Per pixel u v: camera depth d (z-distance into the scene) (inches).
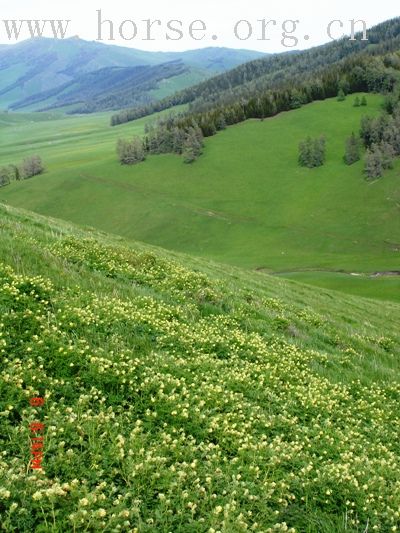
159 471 302.5
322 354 669.9
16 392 331.0
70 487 265.7
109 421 336.8
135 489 286.5
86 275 655.1
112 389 379.9
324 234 5856.3
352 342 856.3
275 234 6048.2
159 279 807.7
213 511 277.7
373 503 336.8
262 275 1950.1
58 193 7854.3
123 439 314.0
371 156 6668.3
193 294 761.0
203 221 6589.6
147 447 322.3
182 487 298.8
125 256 856.3
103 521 252.4
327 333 842.2
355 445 422.3
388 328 1397.6
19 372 350.9
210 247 6038.4
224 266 1878.7
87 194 7721.5
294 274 3572.8
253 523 290.8
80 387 368.2
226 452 353.4
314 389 512.7
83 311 474.3
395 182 6481.3
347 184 6742.1
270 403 454.6
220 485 311.9
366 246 5482.3
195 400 399.9
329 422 448.1
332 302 1611.7
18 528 243.8
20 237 737.0
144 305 599.8
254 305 858.1
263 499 306.2
